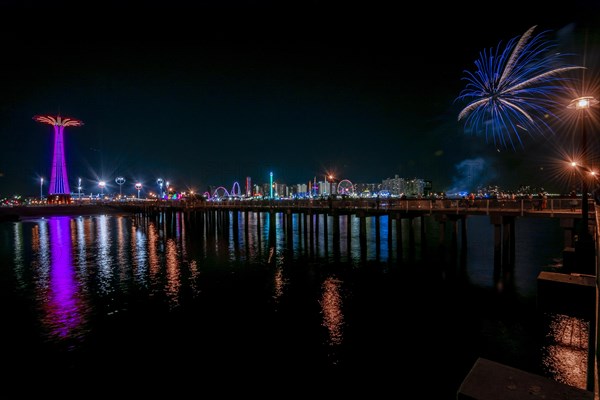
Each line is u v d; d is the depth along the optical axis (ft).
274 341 41.55
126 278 71.46
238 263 85.40
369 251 94.68
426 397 30.55
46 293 61.26
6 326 46.37
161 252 103.19
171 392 32.04
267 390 32.12
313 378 33.83
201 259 91.35
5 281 69.41
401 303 53.06
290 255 93.91
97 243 123.75
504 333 41.04
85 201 360.89
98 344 41.27
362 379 33.45
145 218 234.58
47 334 44.16
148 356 38.34
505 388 8.42
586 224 38.01
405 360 36.35
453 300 53.36
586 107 39.04
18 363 37.14
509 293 55.11
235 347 40.24
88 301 56.65
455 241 78.95
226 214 168.55
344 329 44.42
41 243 124.57
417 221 192.34
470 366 34.83
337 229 100.78
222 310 51.96
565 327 40.83
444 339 40.57
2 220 226.79
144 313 51.16
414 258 83.20
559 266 69.82
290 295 58.59
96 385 33.19
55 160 347.77
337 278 68.44
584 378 30.89
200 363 36.96
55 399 31.19
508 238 68.54
